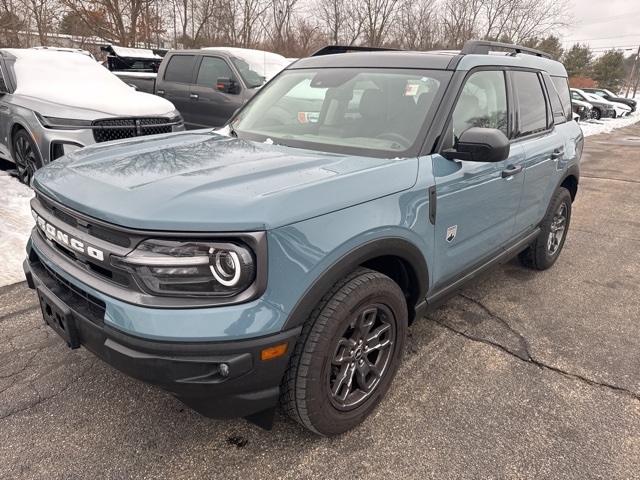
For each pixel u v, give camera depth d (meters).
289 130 3.06
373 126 2.79
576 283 4.31
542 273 4.52
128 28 20.91
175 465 2.12
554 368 2.97
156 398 2.53
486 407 2.58
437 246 2.62
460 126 2.81
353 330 2.27
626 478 2.14
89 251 1.92
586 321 3.59
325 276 1.95
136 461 2.13
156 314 1.75
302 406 2.07
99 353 1.96
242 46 25.52
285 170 2.21
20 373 2.68
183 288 1.78
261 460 2.16
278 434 2.32
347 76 3.14
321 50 3.79
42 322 3.21
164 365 1.77
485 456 2.24
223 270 1.77
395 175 2.31
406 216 2.31
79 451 2.17
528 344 3.24
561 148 4.08
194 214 1.76
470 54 3.02
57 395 2.52
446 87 2.77
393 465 2.16
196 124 8.34
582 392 2.74
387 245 2.21
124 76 10.45
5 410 2.40
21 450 2.16
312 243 1.91
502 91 3.31
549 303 3.88
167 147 2.69
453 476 2.12
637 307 3.86
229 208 1.78
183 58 8.61
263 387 1.92
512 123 3.40
